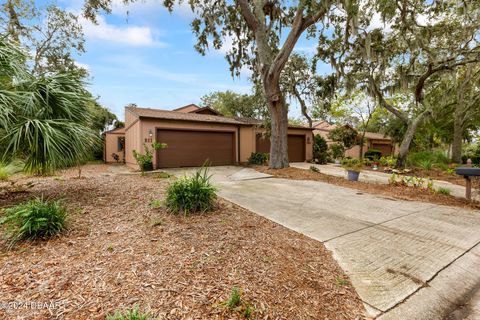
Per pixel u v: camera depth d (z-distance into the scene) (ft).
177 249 8.23
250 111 80.74
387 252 9.56
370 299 6.75
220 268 7.27
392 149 82.38
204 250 8.28
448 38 31.63
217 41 33.12
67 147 13.14
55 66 44.96
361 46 29.68
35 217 8.66
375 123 77.05
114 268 6.92
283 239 10.07
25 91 12.92
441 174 34.12
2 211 10.74
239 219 11.96
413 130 38.78
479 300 7.07
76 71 15.64
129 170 35.53
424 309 6.50
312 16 26.73
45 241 8.48
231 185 22.56
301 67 46.75
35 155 12.72
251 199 16.94
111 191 16.72
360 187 22.97
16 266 6.93
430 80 39.70
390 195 19.90
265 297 6.21
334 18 27.78
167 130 36.14
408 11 28.27
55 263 7.12
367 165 45.19
